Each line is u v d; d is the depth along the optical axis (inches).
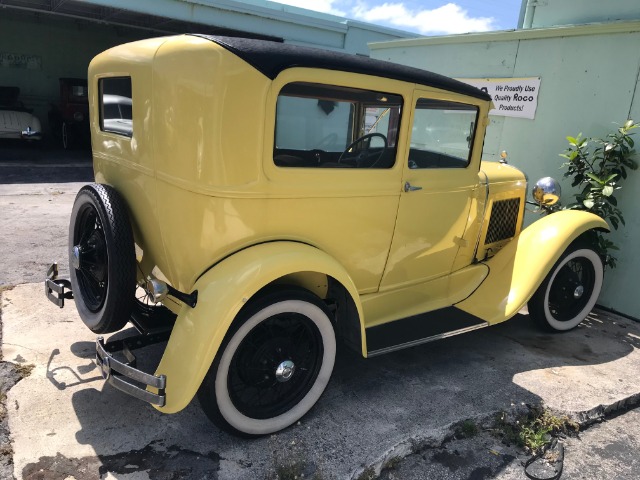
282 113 88.9
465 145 126.5
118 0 388.2
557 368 130.2
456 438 102.0
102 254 103.1
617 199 168.7
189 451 91.9
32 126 470.9
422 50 234.7
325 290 107.8
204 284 86.6
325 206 98.4
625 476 95.7
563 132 183.8
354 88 96.0
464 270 141.0
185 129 83.9
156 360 122.0
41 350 121.4
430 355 133.8
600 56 169.8
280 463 89.0
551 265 136.6
